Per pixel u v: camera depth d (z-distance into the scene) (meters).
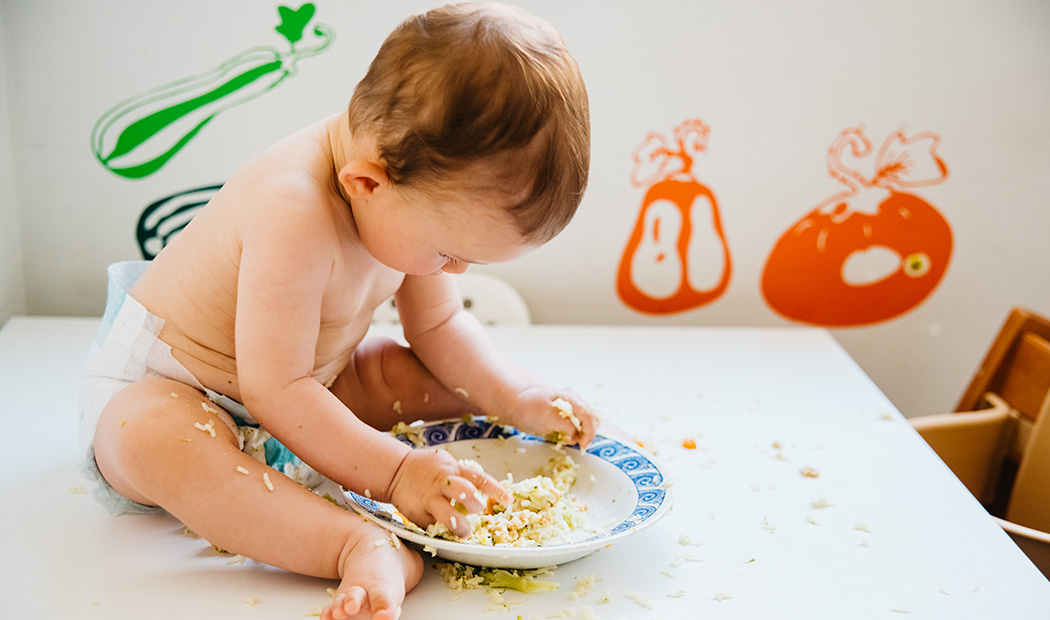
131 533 0.85
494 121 0.72
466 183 0.75
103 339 0.92
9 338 1.36
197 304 0.88
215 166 1.56
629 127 1.60
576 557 0.79
